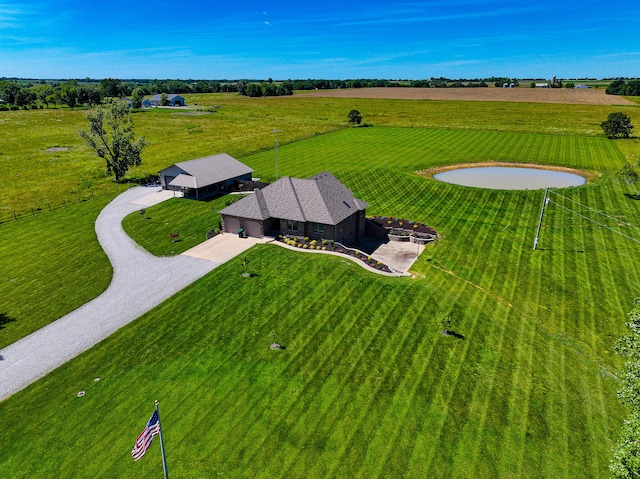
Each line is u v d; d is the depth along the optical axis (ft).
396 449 67.15
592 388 81.15
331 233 136.26
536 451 67.26
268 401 76.38
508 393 79.00
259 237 144.56
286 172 233.14
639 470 50.39
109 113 215.10
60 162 274.57
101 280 119.03
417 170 235.20
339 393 78.18
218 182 198.18
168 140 335.67
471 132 347.56
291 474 63.00
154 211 176.14
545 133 333.83
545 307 107.86
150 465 64.44
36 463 64.80
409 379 81.71
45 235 153.99
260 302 106.42
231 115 486.79
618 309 106.93
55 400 76.84
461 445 67.97
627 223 159.33
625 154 262.47
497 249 139.85
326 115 474.49
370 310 103.24
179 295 109.81
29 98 616.39
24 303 108.27
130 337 93.81
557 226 157.79
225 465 64.34
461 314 102.94
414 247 142.41
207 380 81.35
